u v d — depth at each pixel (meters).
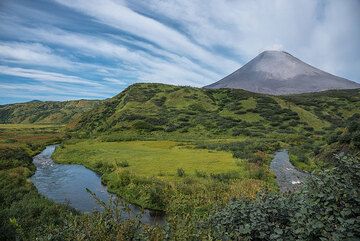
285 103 134.00
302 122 111.12
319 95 196.75
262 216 6.64
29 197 24.25
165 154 57.22
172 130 100.69
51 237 6.16
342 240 5.06
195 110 126.12
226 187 30.03
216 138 92.06
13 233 10.90
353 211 5.46
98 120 125.88
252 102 133.88
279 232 5.87
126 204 6.78
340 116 133.12
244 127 104.25
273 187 30.62
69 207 22.22
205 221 7.64
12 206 19.42
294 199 6.95
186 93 145.00
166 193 28.84
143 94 146.00
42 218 17.81
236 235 6.37
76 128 125.75
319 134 97.56
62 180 40.41
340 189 5.72
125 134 98.12
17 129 133.75
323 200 5.93
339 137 48.66
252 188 29.00
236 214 7.13
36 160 58.12
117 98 150.62
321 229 5.59
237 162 45.53
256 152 59.06
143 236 6.11
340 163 5.96
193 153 58.47
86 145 75.81
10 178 31.19
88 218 6.39
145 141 84.62
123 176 35.59
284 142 79.56
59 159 58.03
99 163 49.03
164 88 157.25
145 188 30.80
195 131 100.38
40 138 91.38
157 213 26.75
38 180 40.31
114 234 5.96
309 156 54.34
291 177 38.22
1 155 48.75
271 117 115.94
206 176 36.47
